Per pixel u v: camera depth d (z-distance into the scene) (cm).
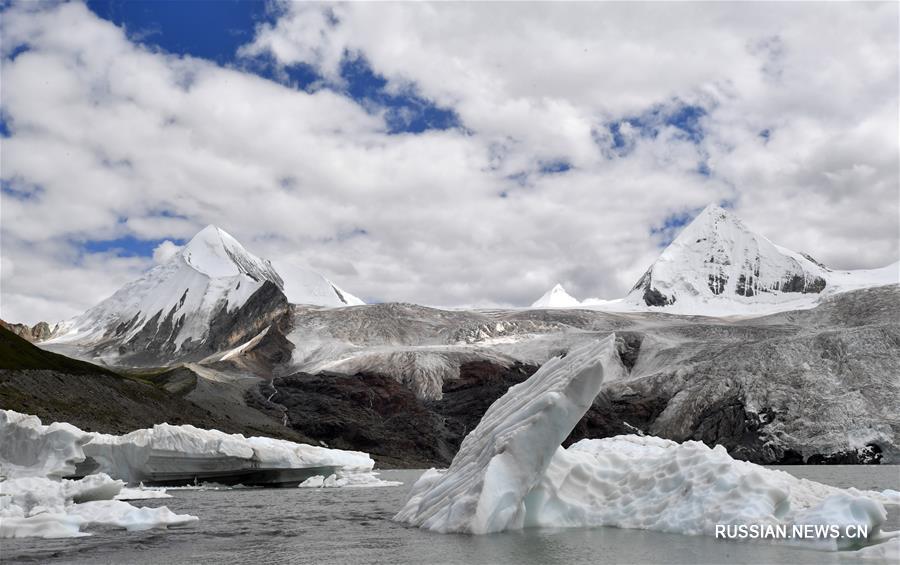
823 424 16275
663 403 19412
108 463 5953
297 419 17938
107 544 2709
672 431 18300
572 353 2923
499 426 2869
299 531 3084
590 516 2823
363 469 7750
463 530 2670
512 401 3147
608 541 2436
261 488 6556
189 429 6069
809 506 2650
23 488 3584
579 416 2614
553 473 2895
